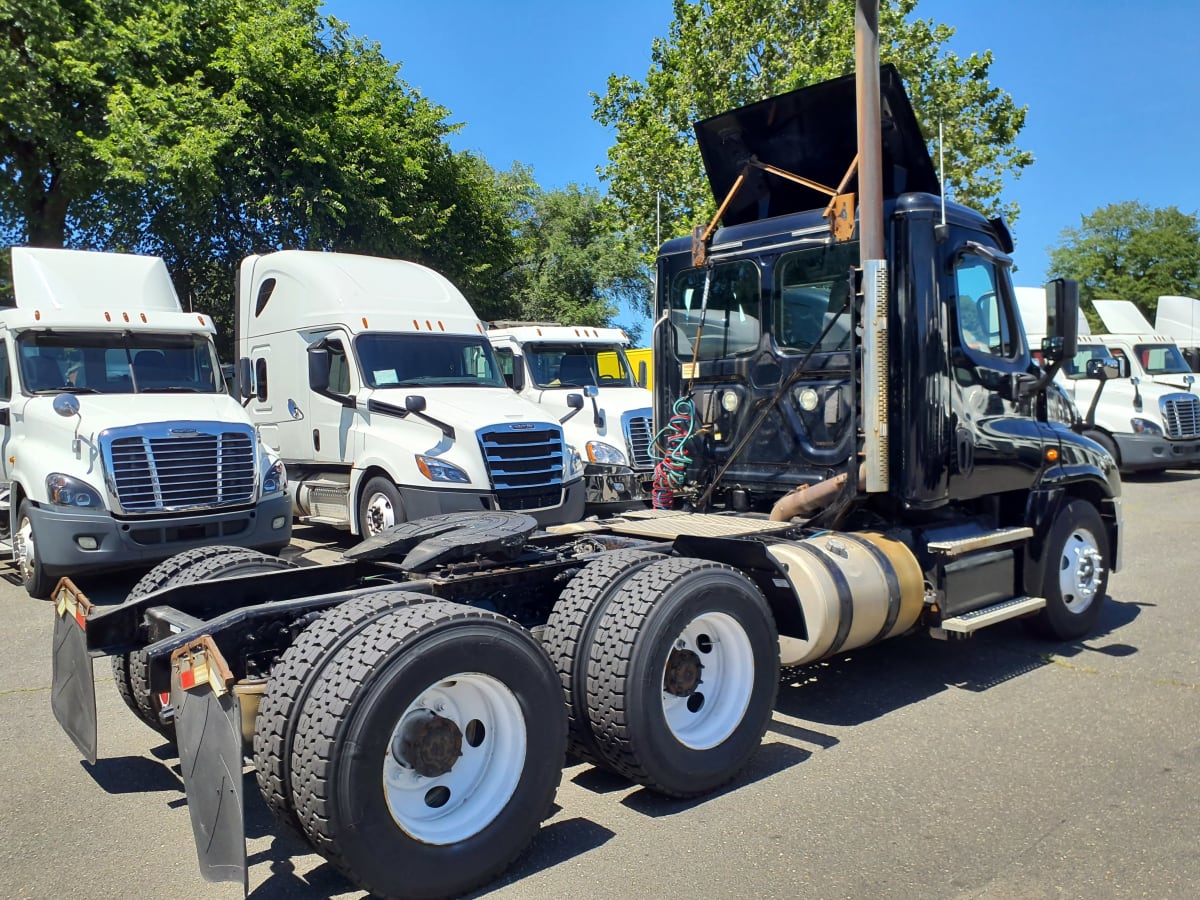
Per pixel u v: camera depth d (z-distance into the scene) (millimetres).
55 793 4395
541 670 3658
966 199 25297
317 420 10953
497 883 3510
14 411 9156
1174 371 18516
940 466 5457
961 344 5668
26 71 16375
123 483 8211
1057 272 56531
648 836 3879
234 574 4645
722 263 6297
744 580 4430
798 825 3947
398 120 23109
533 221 36781
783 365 5938
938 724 5133
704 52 24000
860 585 4953
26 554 8664
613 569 4281
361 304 10836
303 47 20688
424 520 4996
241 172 19891
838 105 5824
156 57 18312
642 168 24500
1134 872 3496
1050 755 4652
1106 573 6828
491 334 13852
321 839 3121
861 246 5289
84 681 4117
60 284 9992
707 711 4328
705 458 6410
